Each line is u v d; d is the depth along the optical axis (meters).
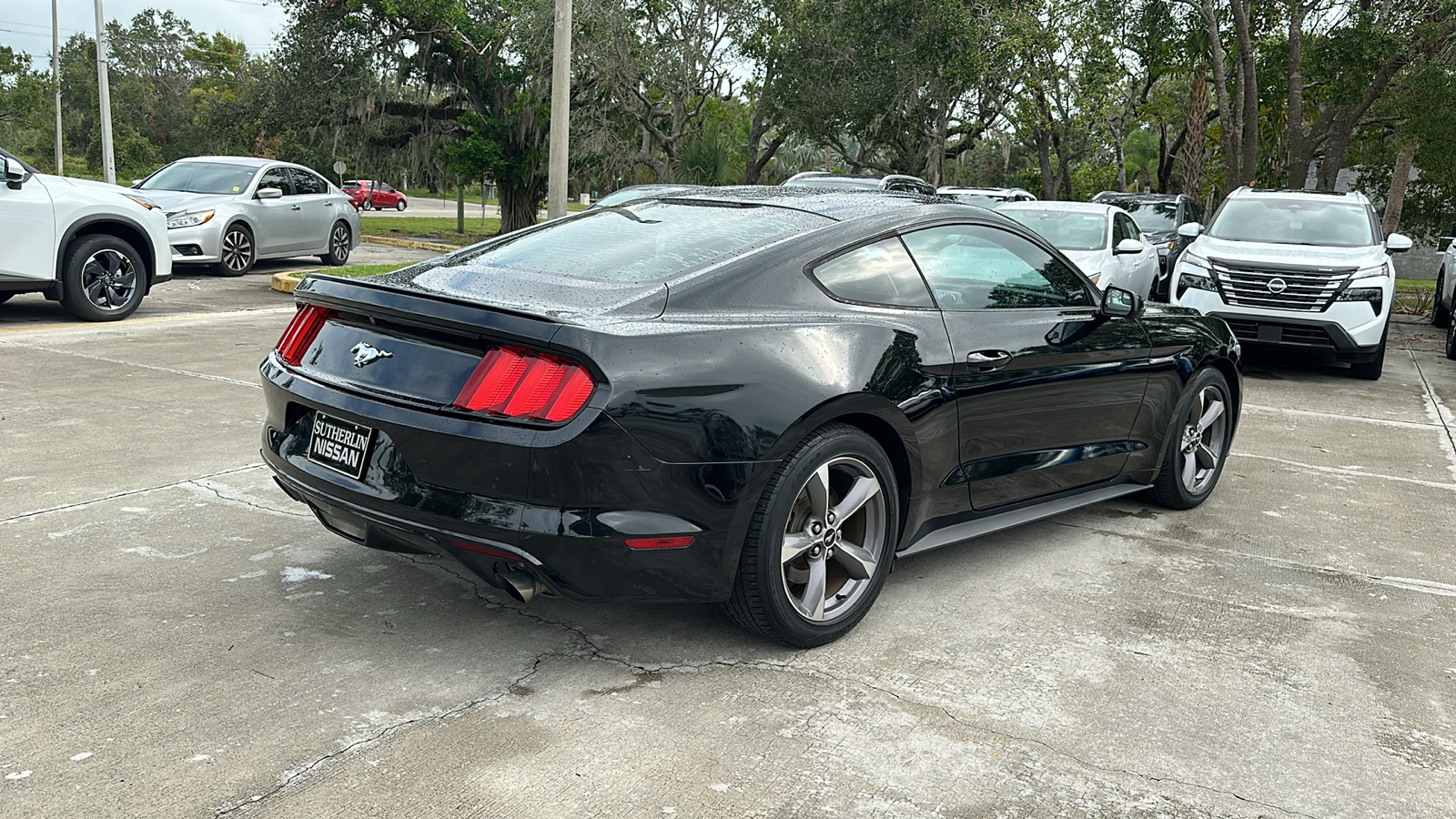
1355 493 5.51
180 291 12.69
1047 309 4.07
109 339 8.66
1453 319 11.27
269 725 2.68
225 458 5.23
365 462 3.04
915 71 28.39
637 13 28.12
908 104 29.27
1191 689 3.11
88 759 2.48
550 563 2.79
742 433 2.92
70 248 9.23
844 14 28.62
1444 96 17.61
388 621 3.39
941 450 3.56
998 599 3.80
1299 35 19.64
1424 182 26.66
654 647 3.27
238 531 4.18
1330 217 10.38
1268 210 10.62
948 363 3.52
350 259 19.64
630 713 2.83
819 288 3.32
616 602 2.93
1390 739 2.85
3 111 58.50
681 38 28.81
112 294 9.63
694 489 2.87
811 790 2.49
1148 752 2.73
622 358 2.77
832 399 3.09
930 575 4.04
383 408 2.96
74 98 88.62
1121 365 4.34
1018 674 3.17
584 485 2.76
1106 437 4.38
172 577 3.67
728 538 2.97
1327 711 3.00
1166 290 13.79
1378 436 7.05
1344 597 3.95
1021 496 4.06
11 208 8.66
